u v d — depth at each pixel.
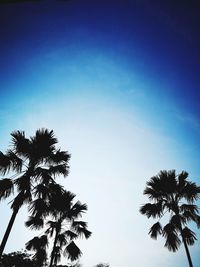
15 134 10.00
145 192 11.88
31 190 9.16
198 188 11.11
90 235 13.56
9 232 7.82
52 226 13.21
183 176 11.88
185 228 10.57
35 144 10.20
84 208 14.12
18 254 18.34
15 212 8.29
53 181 9.77
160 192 11.65
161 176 11.77
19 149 9.83
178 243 10.19
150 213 11.17
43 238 12.04
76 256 12.30
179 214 10.87
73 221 13.80
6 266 17.36
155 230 10.80
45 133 10.55
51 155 10.39
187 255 9.27
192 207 10.77
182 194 11.39
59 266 16.20
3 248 7.48
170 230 10.35
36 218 9.37
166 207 11.29
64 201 13.05
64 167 10.36
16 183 8.96
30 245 11.82
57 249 13.18
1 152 9.36
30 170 9.46
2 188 8.60
